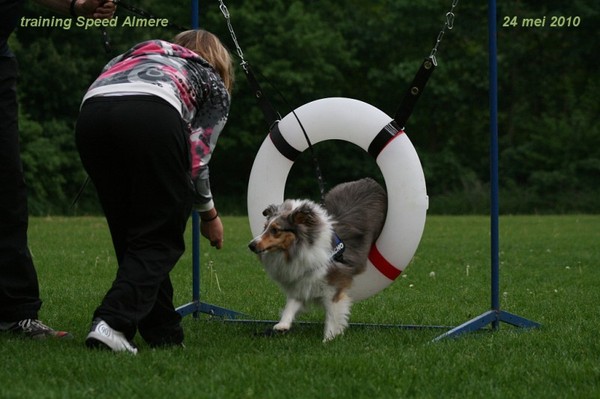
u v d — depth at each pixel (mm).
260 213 6234
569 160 33250
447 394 3857
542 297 7707
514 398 3787
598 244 14000
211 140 4711
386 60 37844
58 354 4445
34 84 29500
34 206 29047
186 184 4480
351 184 6500
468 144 37188
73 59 29922
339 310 5637
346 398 3730
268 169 6242
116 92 4410
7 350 4617
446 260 11312
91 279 8750
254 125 34312
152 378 3963
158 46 4676
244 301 7434
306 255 5504
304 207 5562
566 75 36844
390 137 5945
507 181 33594
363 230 5988
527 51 36438
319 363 4355
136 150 4316
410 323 6336
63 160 29922
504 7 35219
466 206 32031
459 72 36375
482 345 4988
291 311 5703
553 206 32062
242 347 5016
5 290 5129
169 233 4527
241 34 34094
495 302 5680
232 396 3699
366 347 5070
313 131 6137
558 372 4234
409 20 36281
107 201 4609
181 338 4910
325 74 35531
